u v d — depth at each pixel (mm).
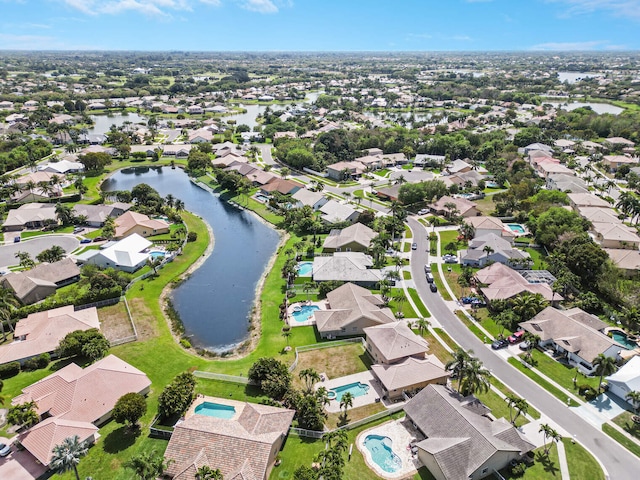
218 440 64312
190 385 77812
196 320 107438
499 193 184000
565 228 136500
